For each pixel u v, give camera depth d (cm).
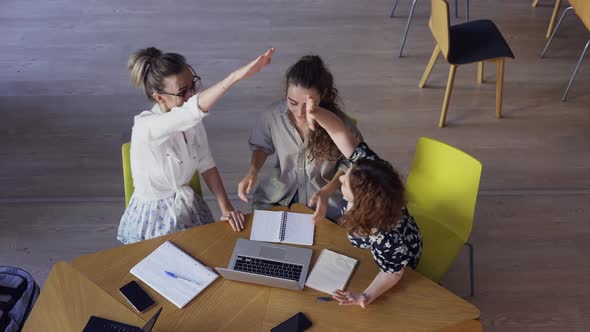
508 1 514
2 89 430
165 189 255
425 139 264
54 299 212
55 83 436
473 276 306
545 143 380
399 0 521
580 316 290
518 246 324
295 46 469
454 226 265
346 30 487
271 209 249
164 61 218
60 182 362
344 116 245
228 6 519
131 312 208
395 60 453
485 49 368
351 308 208
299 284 212
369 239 208
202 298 213
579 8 396
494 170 364
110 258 228
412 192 277
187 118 205
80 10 516
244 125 398
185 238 237
